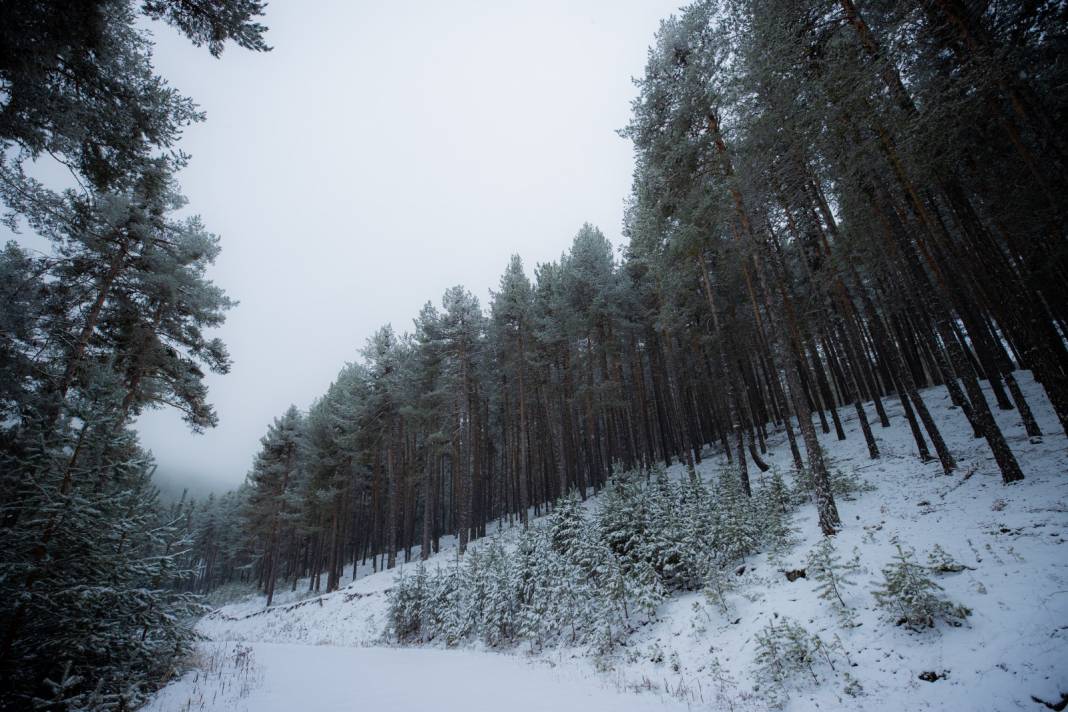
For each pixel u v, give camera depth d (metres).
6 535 7.32
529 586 14.46
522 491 27.12
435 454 34.66
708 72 15.27
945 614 6.64
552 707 7.60
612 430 35.19
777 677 7.10
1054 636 5.43
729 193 14.80
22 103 6.99
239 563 70.44
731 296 25.09
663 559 12.24
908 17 9.15
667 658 9.39
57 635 7.53
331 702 8.19
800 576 9.88
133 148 8.45
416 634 17.69
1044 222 10.27
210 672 10.62
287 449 41.66
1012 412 16.42
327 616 25.30
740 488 15.75
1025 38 9.06
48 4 6.03
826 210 18.00
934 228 10.86
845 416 27.03
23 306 11.09
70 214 10.29
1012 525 8.37
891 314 23.08
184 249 17.05
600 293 29.30
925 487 12.70
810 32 11.65
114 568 8.16
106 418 8.74
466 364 32.03
